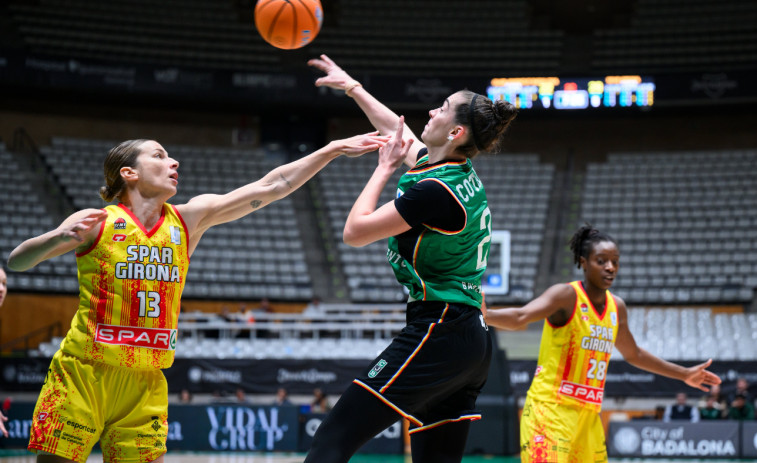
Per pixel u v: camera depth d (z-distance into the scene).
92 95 19.66
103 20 21.33
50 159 18.92
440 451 2.77
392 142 2.77
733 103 19.56
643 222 19.05
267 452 10.68
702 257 17.83
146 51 20.62
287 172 3.11
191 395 12.67
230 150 20.92
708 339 14.48
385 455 10.54
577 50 22.25
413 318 2.69
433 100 19.80
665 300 16.92
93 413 2.79
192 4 22.53
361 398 2.61
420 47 22.31
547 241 19.14
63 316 15.90
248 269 17.59
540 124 22.31
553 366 3.92
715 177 19.98
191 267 17.38
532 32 22.59
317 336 14.77
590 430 3.89
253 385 12.64
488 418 9.49
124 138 21.23
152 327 2.88
